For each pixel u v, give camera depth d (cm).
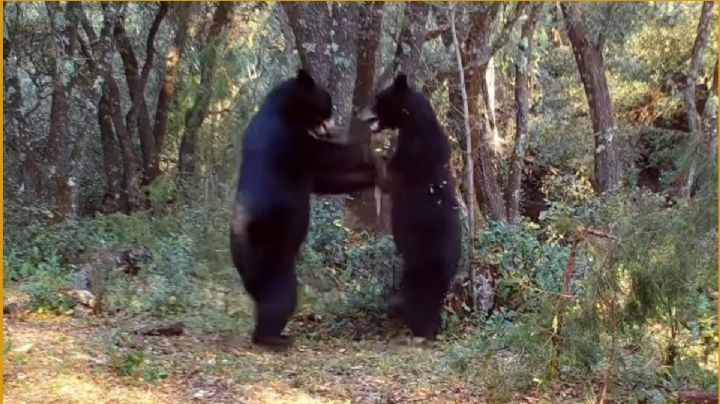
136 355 625
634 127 1834
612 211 665
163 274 984
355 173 654
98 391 569
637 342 649
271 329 653
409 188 678
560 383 634
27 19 1736
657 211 605
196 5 1745
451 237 688
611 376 620
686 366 634
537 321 614
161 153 1858
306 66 1202
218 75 1146
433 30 1334
